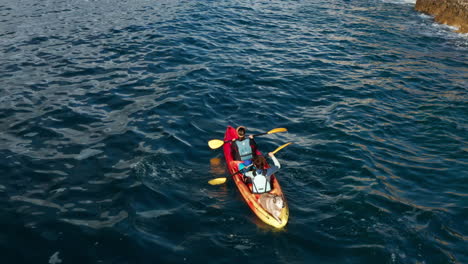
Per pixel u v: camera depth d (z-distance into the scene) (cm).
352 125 960
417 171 770
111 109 986
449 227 609
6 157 761
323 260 543
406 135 923
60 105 996
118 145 821
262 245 568
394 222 618
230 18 2005
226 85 1177
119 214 619
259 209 623
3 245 543
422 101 1121
